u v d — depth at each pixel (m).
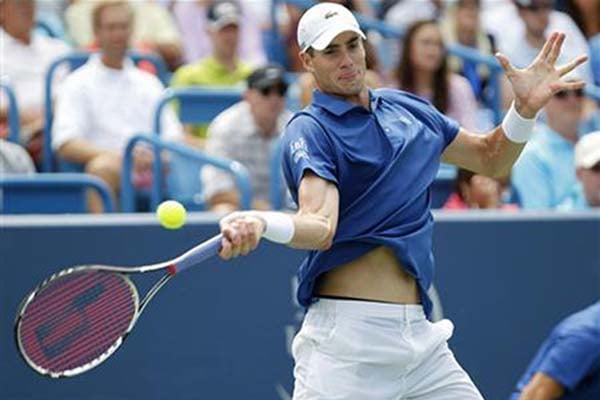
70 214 26.77
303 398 17.27
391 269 17.12
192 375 24.55
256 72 29.11
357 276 17.08
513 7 37.28
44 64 32.34
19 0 31.81
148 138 27.25
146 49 35.84
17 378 24.31
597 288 25.75
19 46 32.06
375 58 32.69
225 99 31.36
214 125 29.34
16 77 31.81
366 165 16.98
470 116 31.59
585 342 18.52
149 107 30.86
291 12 37.22
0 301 24.23
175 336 24.52
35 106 31.70
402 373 17.27
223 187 28.48
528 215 25.52
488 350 25.44
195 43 37.06
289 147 16.95
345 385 17.03
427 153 17.45
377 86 31.31
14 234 24.25
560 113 29.00
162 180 29.23
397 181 17.12
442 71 31.11
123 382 24.47
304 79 30.06
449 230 25.30
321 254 17.05
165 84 33.81
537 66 17.84
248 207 26.34
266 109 29.00
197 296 24.53
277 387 24.69
